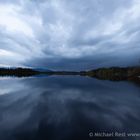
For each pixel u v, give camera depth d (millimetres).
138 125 8234
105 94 19844
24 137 6656
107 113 10680
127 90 24281
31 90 23672
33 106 12734
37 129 7582
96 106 12938
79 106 12852
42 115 10062
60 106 12836
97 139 6484
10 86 29938
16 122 8625
